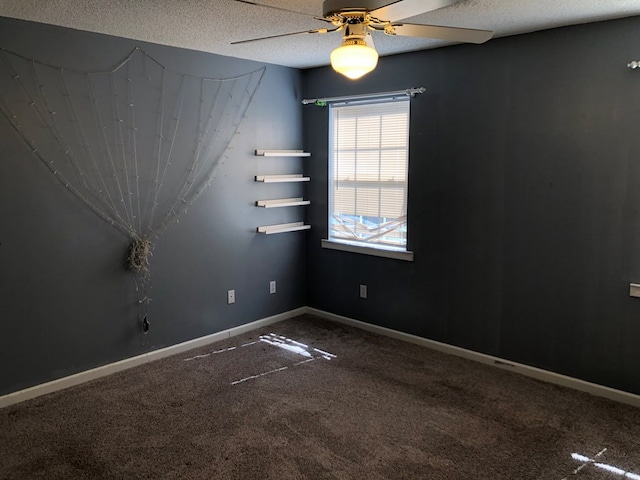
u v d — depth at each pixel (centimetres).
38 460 246
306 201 467
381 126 407
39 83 300
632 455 250
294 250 469
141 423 280
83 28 307
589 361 318
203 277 398
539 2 252
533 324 339
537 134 323
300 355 379
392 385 328
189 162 379
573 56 303
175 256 378
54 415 289
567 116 309
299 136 459
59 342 322
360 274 436
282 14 273
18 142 295
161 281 372
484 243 356
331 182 451
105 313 343
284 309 468
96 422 281
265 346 398
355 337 419
